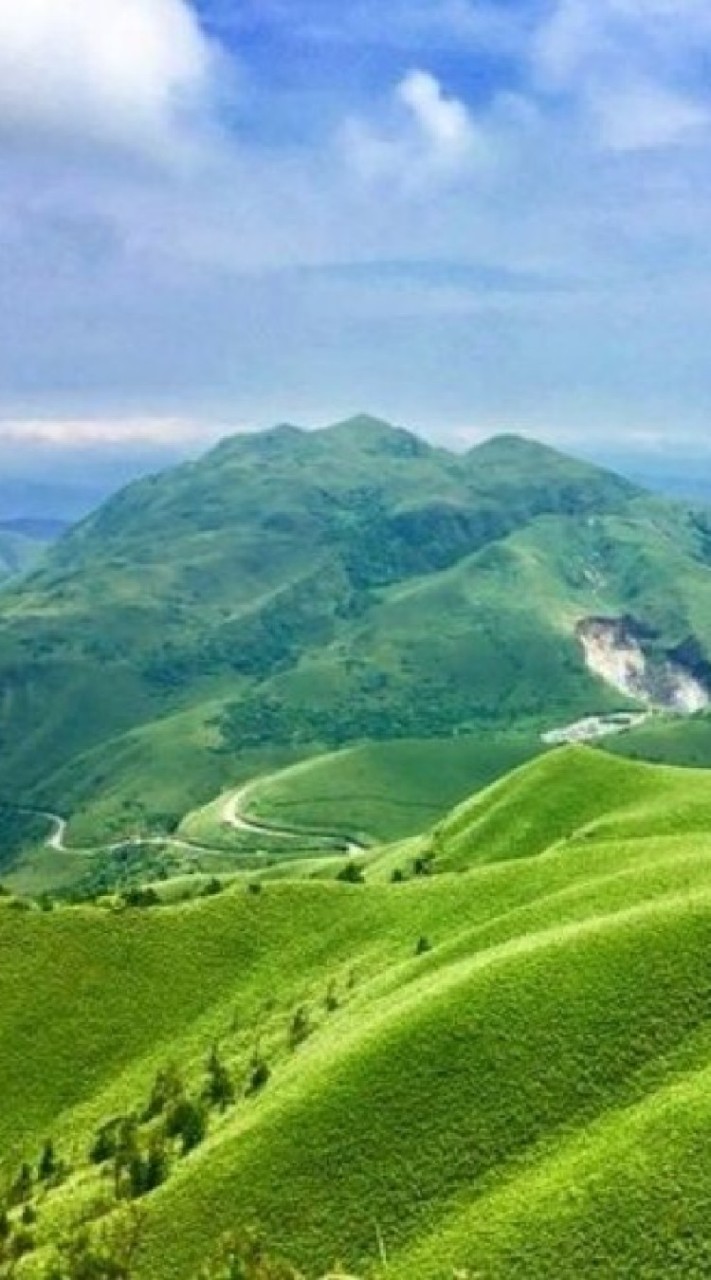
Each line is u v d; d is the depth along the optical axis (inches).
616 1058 5241.1
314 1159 5251.0
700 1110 4662.9
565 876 7701.8
